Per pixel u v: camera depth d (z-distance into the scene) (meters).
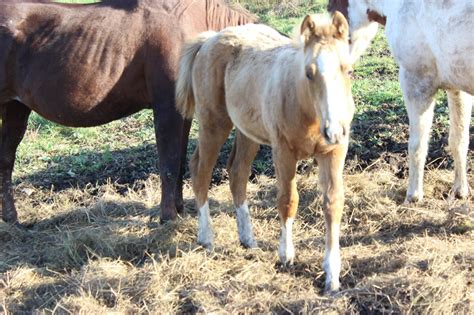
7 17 4.57
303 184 5.11
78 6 4.68
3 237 4.74
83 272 4.05
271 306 3.58
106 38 4.53
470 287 3.54
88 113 4.65
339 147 3.55
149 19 4.53
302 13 11.58
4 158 4.92
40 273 4.20
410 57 4.62
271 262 4.05
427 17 4.43
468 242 4.12
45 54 4.56
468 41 4.18
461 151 4.71
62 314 3.69
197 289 3.76
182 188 4.93
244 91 4.03
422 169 4.71
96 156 6.17
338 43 3.29
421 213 4.57
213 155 4.39
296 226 4.59
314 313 3.48
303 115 3.49
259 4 12.04
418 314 3.40
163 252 4.34
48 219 5.01
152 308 3.66
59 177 5.78
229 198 5.09
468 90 4.36
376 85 7.34
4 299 3.93
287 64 3.66
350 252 4.10
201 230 4.38
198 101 4.39
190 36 4.58
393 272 3.78
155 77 4.52
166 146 4.59
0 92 4.71
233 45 4.22
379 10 5.36
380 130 6.04
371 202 4.80
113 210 5.06
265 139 4.02
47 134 6.82
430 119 4.68
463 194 4.78
